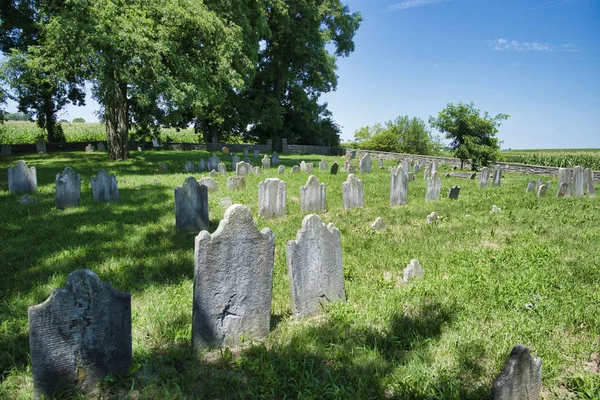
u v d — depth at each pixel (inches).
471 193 613.3
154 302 195.9
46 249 277.4
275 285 224.4
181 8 780.6
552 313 186.1
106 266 244.8
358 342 162.1
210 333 162.2
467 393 132.6
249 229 168.4
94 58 705.0
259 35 1280.8
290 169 934.4
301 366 146.5
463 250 298.5
